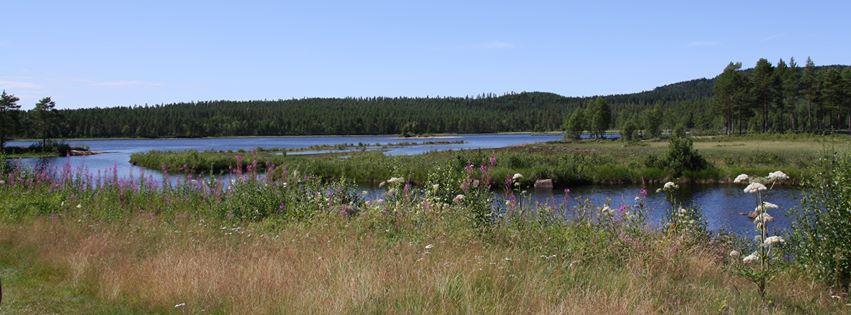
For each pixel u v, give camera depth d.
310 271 7.12
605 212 9.98
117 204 14.19
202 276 7.09
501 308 5.75
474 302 5.88
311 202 12.68
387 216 10.63
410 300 6.00
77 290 7.22
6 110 92.19
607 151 65.19
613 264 8.02
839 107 99.19
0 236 10.52
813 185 8.46
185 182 15.78
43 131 100.19
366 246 8.57
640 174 40.22
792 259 8.82
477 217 10.11
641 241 8.73
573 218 10.85
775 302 6.69
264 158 56.94
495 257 7.86
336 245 8.80
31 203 13.77
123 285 7.21
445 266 7.02
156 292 6.74
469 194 10.66
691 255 8.73
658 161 42.03
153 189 15.95
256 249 8.89
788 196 27.95
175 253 8.61
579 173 40.03
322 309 5.75
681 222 10.60
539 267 7.46
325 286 6.50
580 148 74.81
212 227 11.60
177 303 6.41
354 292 6.07
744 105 103.31
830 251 7.70
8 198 14.30
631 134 104.19
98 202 14.41
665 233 9.84
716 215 23.77
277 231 10.88
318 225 10.70
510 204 10.79
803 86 109.31
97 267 8.11
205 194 14.60
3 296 7.01
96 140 176.38
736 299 6.64
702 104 164.00
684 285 7.18
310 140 174.75
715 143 75.31
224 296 6.51
